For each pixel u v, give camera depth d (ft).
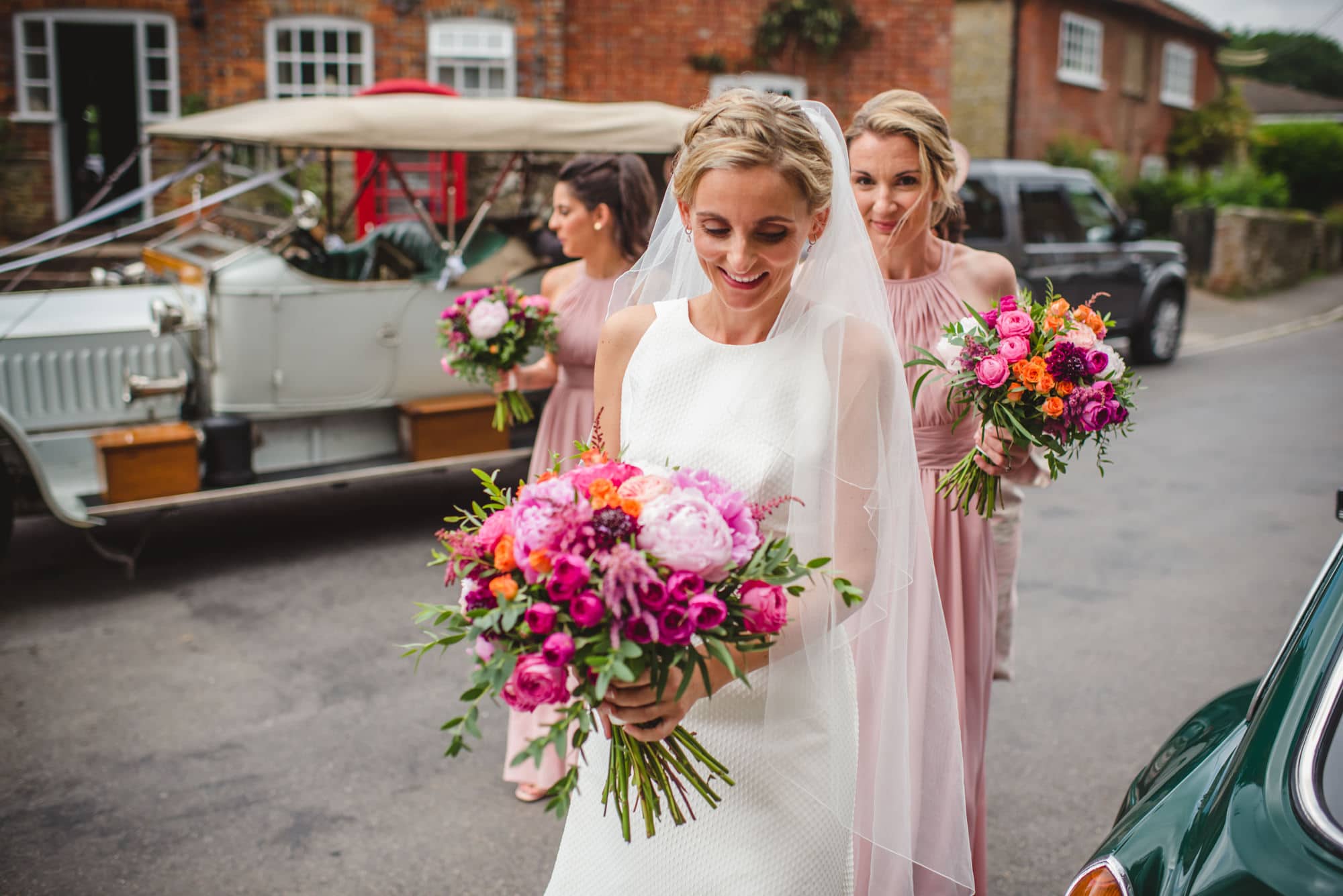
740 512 5.12
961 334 8.15
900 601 6.59
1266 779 5.16
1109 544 20.39
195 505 22.36
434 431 19.77
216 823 11.35
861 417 6.01
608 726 5.57
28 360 17.51
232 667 15.01
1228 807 5.20
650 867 6.14
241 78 39.37
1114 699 14.20
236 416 18.44
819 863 6.00
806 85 45.03
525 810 11.70
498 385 12.87
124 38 40.93
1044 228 33.86
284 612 16.90
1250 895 4.78
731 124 5.46
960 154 10.05
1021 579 18.58
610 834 6.28
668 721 5.25
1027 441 8.04
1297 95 142.00
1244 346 44.68
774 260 5.56
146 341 18.20
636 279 7.27
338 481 18.89
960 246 9.48
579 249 12.22
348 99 19.36
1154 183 67.56
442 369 20.08
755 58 44.29
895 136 8.66
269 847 10.93
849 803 6.23
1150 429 29.50
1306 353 42.65
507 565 4.88
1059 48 64.90
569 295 12.51
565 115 19.84
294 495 23.03
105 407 18.11
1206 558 19.61
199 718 13.58
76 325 17.80
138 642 15.78
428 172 22.81
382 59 40.06
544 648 4.66
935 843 7.39
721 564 4.92
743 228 5.44
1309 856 4.76
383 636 16.07
